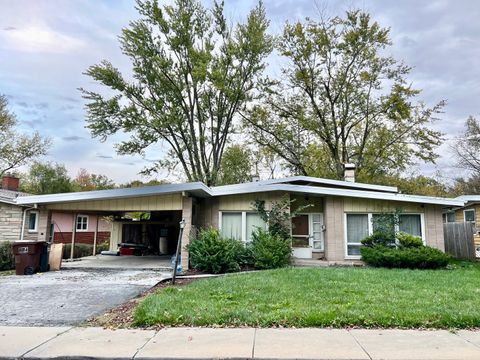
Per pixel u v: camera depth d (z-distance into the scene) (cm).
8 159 2978
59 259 1273
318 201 1516
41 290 858
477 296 729
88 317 625
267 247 1262
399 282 882
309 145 2762
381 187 1686
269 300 700
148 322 573
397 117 2573
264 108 2820
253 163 3453
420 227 1384
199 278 1069
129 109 2380
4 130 2958
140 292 833
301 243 1487
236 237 1408
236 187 1378
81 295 801
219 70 2456
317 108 2691
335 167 2755
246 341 493
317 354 446
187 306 651
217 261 1184
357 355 443
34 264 1168
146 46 2430
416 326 557
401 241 1300
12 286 914
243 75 2633
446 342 489
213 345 479
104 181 4038
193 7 2512
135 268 1312
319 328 550
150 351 460
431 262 1195
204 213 1448
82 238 2603
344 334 522
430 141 2580
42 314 645
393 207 1388
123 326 570
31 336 523
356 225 1402
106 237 2816
